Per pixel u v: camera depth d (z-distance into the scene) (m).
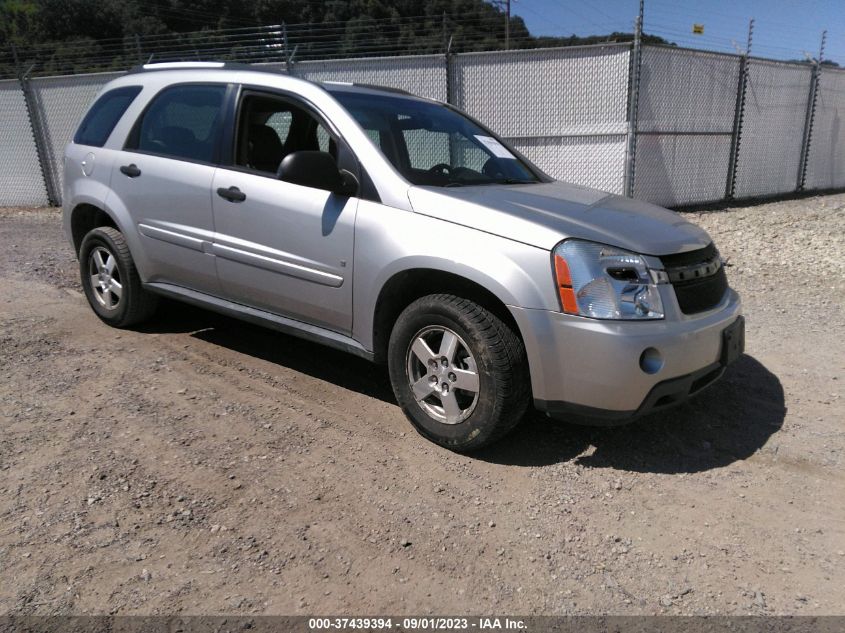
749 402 4.04
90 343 4.79
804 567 2.56
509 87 10.72
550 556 2.61
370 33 11.64
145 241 4.57
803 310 5.90
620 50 10.09
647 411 3.04
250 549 2.59
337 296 3.63
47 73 12.82
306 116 4.14
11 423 3.53
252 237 3.94
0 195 13.17
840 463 3.33
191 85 4.47
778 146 12.63
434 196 3.35
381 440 3.49
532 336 3.00
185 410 3.76
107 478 3.04
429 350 3.34
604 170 10.61
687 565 2.57
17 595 2.30
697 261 3.29
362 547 2.63
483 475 3.18
